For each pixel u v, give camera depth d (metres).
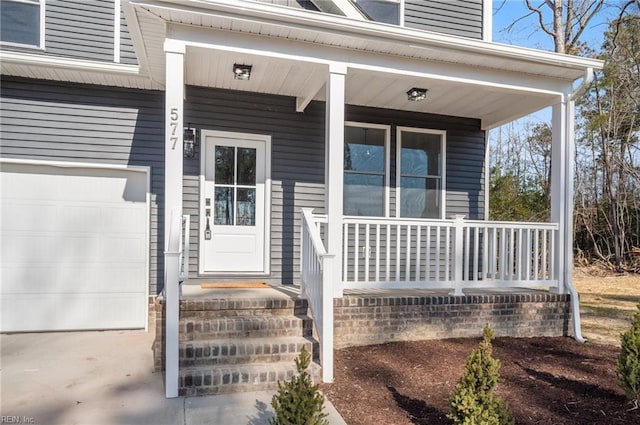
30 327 5.38
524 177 18.77
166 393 3.33
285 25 4.04
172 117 3.91
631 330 3.24
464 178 6.88
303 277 4.41
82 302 5.51
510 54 4.71
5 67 4.93
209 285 5.32
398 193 6.52
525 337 5.17
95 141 5.42
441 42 4.48
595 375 3.88
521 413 3.07
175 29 3.93
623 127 14.29
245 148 5.88
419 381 3.65
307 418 2.26
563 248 5.37
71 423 2.91
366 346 4.56
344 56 4.48
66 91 5.34
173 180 3.91
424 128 6.66
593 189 15.43
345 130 6.39
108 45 5.46
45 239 5.42
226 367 3.55
